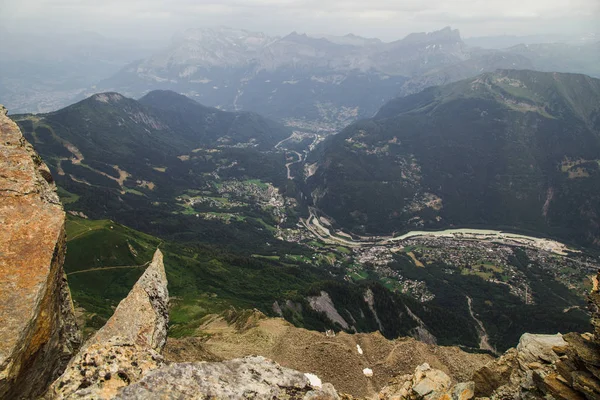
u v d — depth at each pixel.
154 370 16.16
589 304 22.98
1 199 17.88
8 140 20.42
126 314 27.09
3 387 14.12
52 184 22.11
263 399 16.88
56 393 15.55
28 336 15.21
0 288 15.38
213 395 15.89
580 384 21.03
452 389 32.97
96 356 17.17
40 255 16.70
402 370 58.72
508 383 31.61
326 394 18.59
